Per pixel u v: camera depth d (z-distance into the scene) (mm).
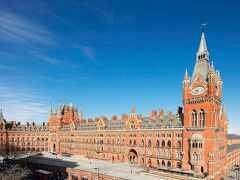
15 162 143625
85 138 167125
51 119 199625
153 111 138125
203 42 112125
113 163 135125
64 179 115125
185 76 111000
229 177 116875
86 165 127438
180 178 95625
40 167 132125
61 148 189250
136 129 134500
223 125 120312
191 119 108312
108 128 152625
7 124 196750
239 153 171125
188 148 108000
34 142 199375
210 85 101938
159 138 122938
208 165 99625
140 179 95188
